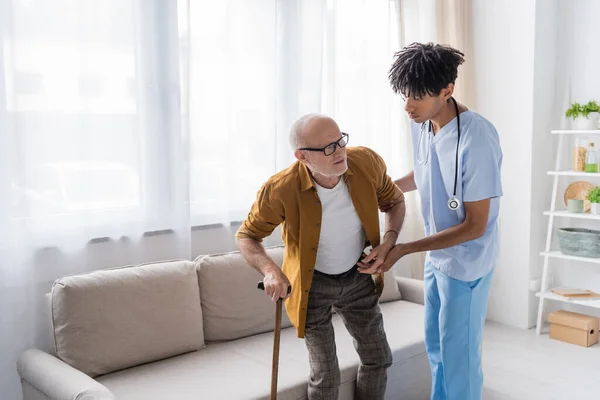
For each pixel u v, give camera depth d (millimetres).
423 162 2180
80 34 2521
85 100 2547
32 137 2430
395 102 3865
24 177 2400
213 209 3045
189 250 2869
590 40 3863
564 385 3150
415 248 2004
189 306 2557
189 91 2846
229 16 2984
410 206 3918
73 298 2271
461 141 1997
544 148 4000
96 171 2621
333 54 3455
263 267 1950
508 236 4086
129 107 2684
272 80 3186
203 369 2375
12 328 2418
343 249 2029
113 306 2348
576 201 3807
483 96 4121
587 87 3900
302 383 2264
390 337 2729
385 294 3260
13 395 2443
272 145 3215
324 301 2070
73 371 2068
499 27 3988
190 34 2846
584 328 3701
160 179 2793
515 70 3932
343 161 1851
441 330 2186
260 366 2408
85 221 2582
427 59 1866
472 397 2199
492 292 4215
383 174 2092
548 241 3887
